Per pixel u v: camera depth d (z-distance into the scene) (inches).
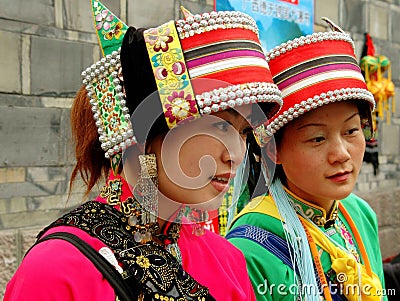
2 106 73.1
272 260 47.3
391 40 137.9
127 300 29.5
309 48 47.5
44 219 76.9
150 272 30.6
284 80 47.2
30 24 75.4
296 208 50.9
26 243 74.5
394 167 138.9
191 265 35.4
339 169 47.3
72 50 79.4
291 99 46.5
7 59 73.5
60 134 78.2
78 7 79.7
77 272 29.0
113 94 32.6
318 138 47.3
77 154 34.7
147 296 30.1
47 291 28.1
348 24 124.4
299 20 101.7
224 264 37.6
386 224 134.1
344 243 52.2
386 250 134.6
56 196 77.8
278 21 97.0
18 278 28.9
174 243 35.0
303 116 47.2
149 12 84.2
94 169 34.8
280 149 49.4
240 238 48.4
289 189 51.6
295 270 47.8
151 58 31.5
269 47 94.7
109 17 34.0
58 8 78.0
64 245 29.7
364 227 56.6
